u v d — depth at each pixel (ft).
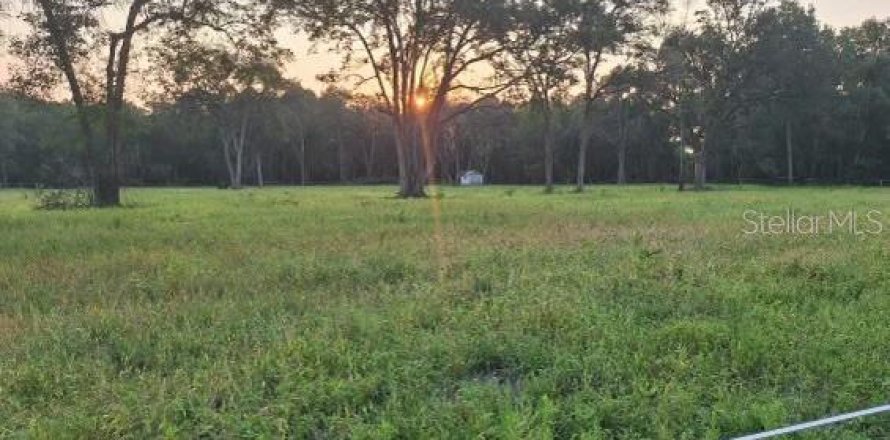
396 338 21.01
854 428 15.84
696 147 190.70
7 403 16.99
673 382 17.57
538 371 19.11
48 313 25.71
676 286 28.25
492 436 15.10
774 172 240.94
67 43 88.17
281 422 15.47
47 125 204.44
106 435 15.26
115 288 30.01
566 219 63.10
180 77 101.76
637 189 177.88
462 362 19.42
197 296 27.86
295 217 67.92
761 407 16.16
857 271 31.30
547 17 124.06
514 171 302.25
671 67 166.30
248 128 256.73
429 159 140.26
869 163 227.61
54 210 88.33
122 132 104.78
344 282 30.76
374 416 16.35
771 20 173.88
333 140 303.48
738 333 21.49
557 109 178.60
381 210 78.74
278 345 20.34
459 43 128.77
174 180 295.69
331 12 118.21
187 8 95.81
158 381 18.08
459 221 61.52
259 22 99.19
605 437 15.43
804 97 180.24
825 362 19.03
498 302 25.31
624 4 133.90
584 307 24.54
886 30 228.84
